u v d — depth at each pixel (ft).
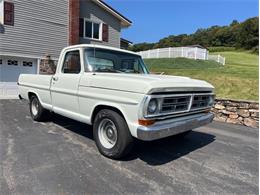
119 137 13.44
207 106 16.34
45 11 48.75
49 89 19.17
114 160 14.08
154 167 13.39
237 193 10.97
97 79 14.46
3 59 44.50
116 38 62.28
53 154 14.74
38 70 48.47
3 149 15.37
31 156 14.34
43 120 22.66
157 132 12.34
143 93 11.96
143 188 11.07
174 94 13.10
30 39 47.03
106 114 13.92
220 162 14.51
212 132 21.66
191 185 11.53
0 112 27.45
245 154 16.06
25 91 23.41
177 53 107.96
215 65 92.12
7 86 45.14
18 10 45.21
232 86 37.88
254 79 41.19
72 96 16.47
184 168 13.43
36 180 11.48
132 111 12.41
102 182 11.48
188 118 14.65
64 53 17.87
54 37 50.39
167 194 10.66
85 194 10.42
